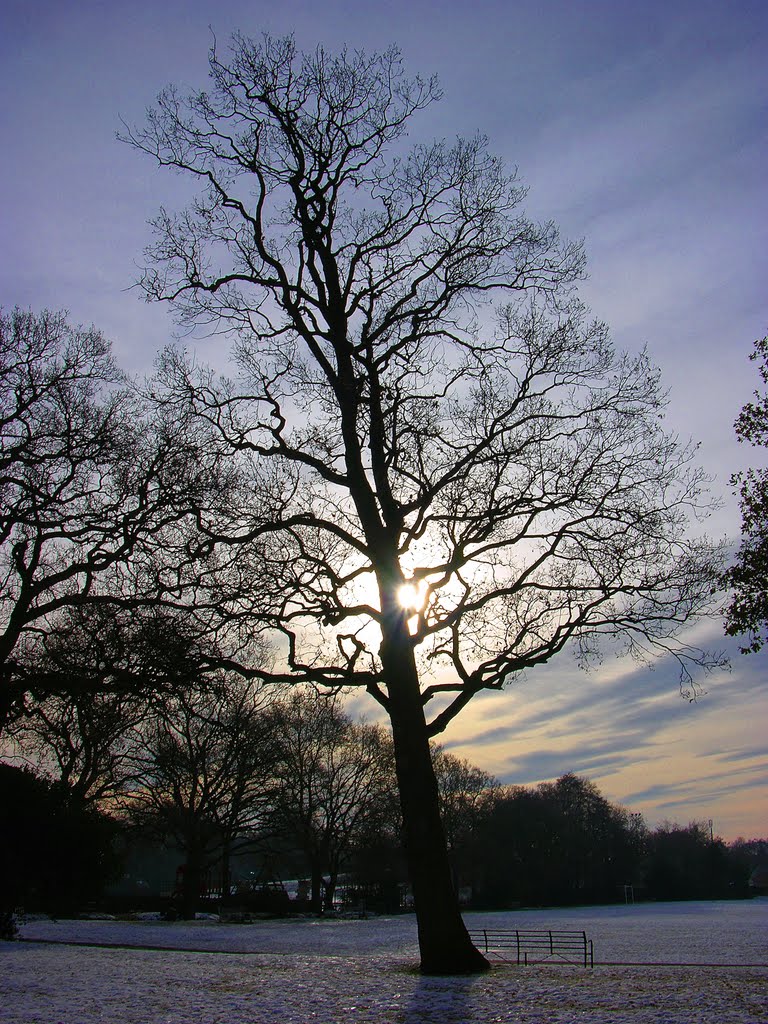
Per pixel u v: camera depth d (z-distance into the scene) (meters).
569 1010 14.30
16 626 25.77
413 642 21.31
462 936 19.81
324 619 21.03
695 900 139.25
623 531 20.95
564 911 101.31
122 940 38.50
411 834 20.00
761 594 23.52
